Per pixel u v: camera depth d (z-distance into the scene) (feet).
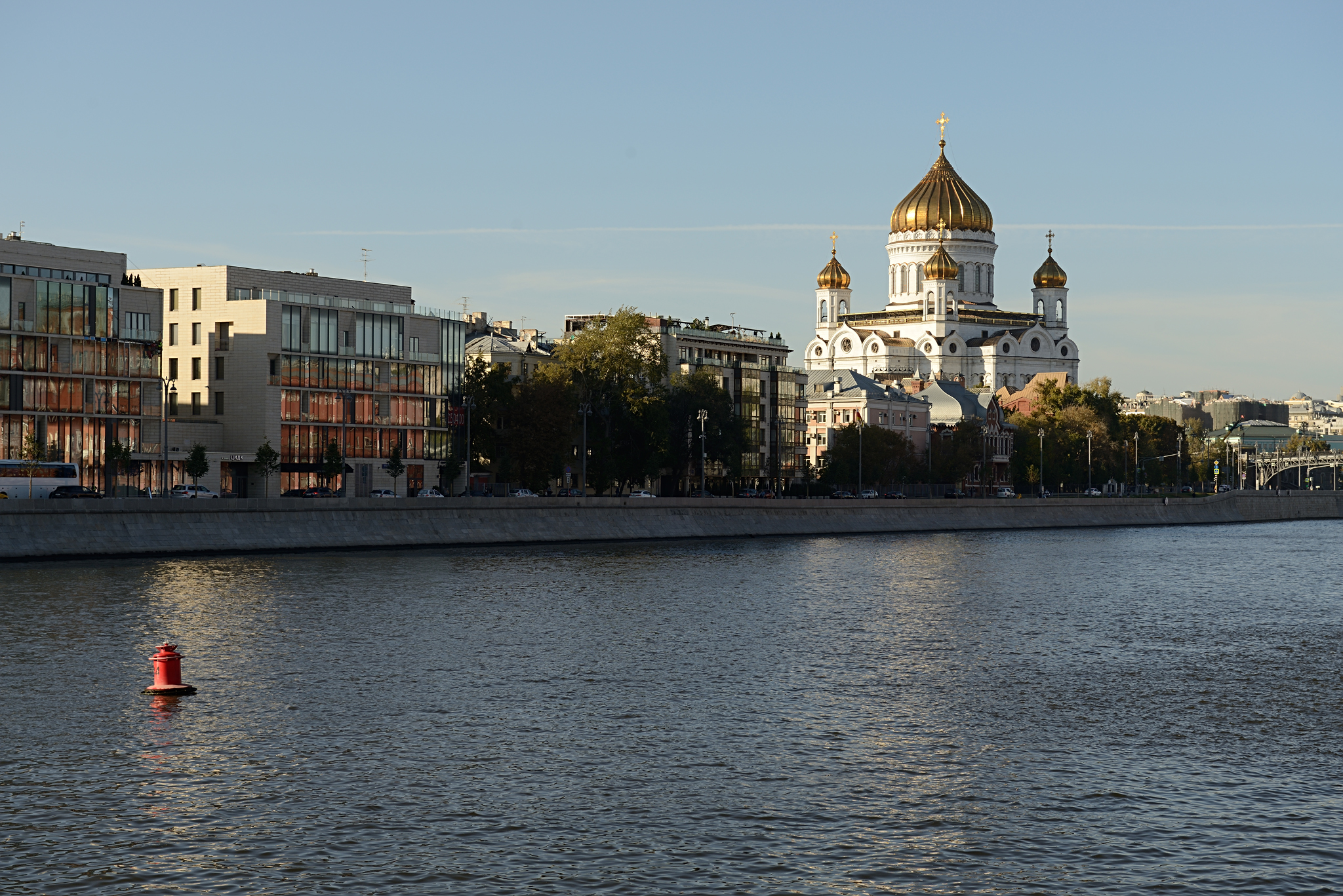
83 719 200.23
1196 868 138.31
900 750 184.44
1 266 549.54
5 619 293.84
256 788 163.84
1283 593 409.08
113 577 372.99
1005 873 136.67
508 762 176.04
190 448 607.37
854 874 136.26
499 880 133.90
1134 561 536.83
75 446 568.00
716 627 303.27
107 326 579.89
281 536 463.42
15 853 140.77
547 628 297.53
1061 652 277.03
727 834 147.74
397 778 168.35
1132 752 185.47
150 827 149.28
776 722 201.87
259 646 266.57
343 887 131.75
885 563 492.95
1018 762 179.11
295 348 628.28
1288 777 172.55
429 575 403.95
